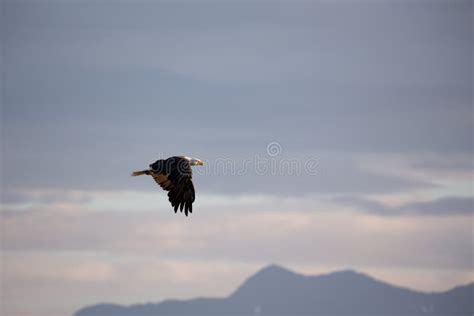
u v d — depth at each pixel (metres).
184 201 36.25
